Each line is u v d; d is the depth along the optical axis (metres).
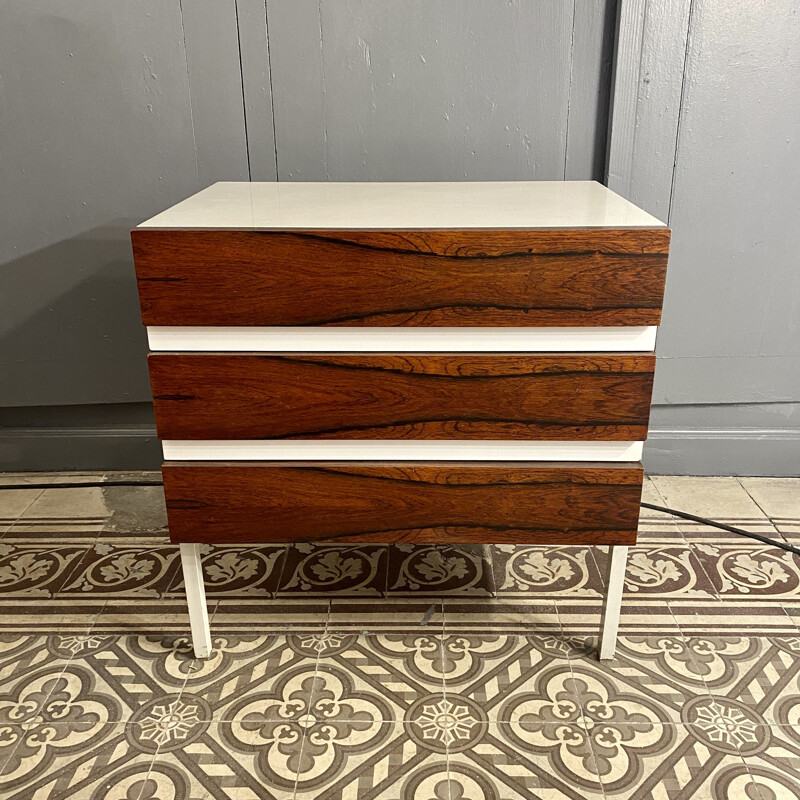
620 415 1.14
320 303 1.09
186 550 1.26
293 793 1.09
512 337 1.12
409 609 1.45
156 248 1.07
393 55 1.57
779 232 1.69
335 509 1.21
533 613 1.44
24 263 1.74
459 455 1.18
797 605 1.46
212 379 1.14
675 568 1.56
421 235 1.05
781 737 1.17
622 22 1.51
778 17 1.52
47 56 1.57
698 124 1.60
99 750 1.16
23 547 1.64
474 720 1.21
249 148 1.64
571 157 1.66
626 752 1.15
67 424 1.91
